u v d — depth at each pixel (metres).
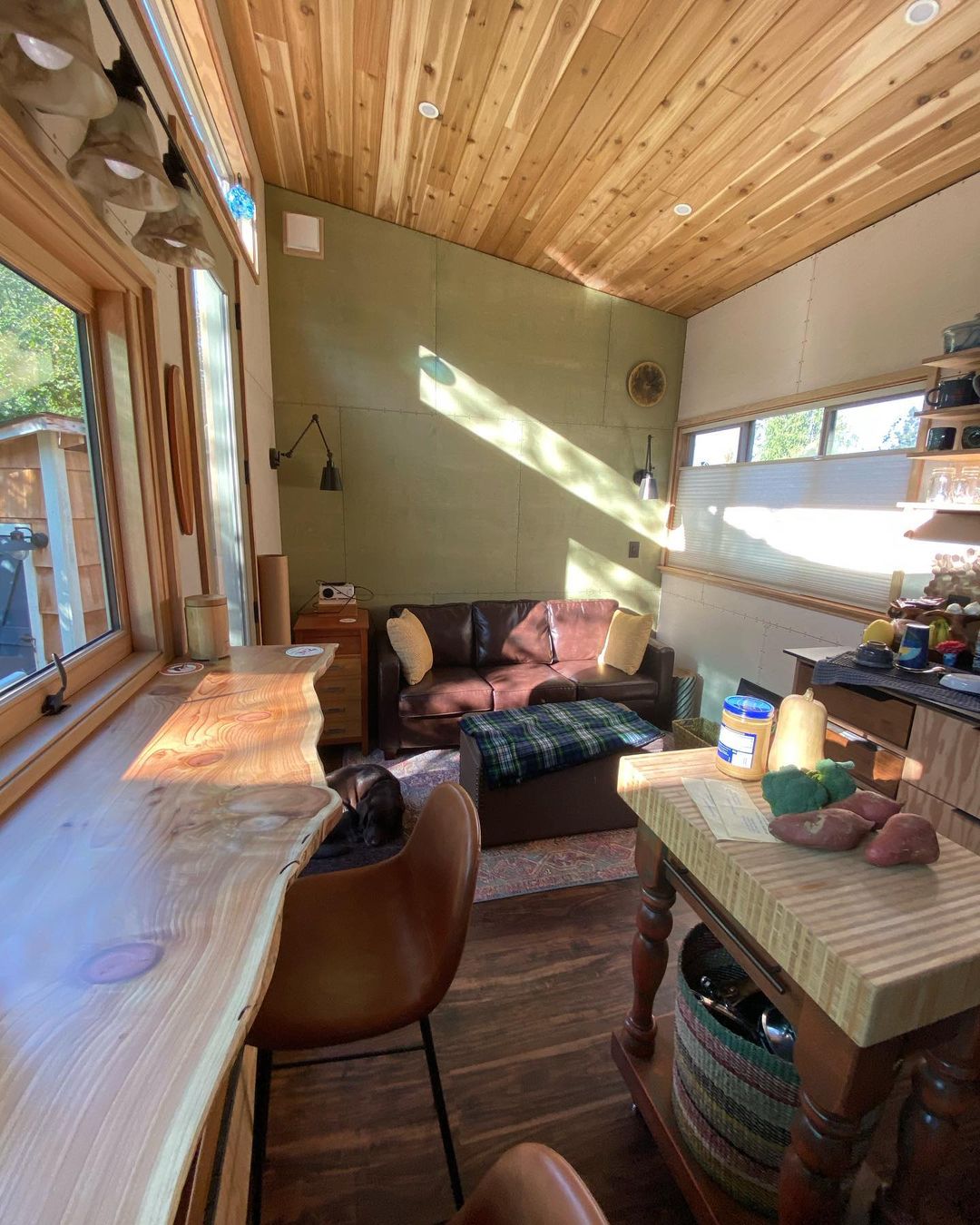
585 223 3.12
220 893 0.62
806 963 0.75
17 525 0.94
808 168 2.36
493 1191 0.57
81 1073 0.42
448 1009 1.66
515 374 3.95
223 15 2.03
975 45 1.69
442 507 3.98
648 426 4.31
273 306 3.48
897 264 2.60
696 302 3.89
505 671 3.69
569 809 2.53
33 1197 0.34
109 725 1.06
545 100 2.20
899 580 2.69
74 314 1.16
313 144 2.85
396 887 1.21
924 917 0.77
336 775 2.56
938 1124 0.84
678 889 1.19
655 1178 1.26
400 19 1.95
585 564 4.36
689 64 1.93
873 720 2.17
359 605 3.94
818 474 3.10
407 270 3.64
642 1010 1.36
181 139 1.52
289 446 3.65
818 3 1.64
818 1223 0.81
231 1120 0.97
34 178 0.80
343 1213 1.18
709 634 3.98
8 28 0.63
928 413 2.25
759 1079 1.01
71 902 0.59
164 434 1.41
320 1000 0.98
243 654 1.55
